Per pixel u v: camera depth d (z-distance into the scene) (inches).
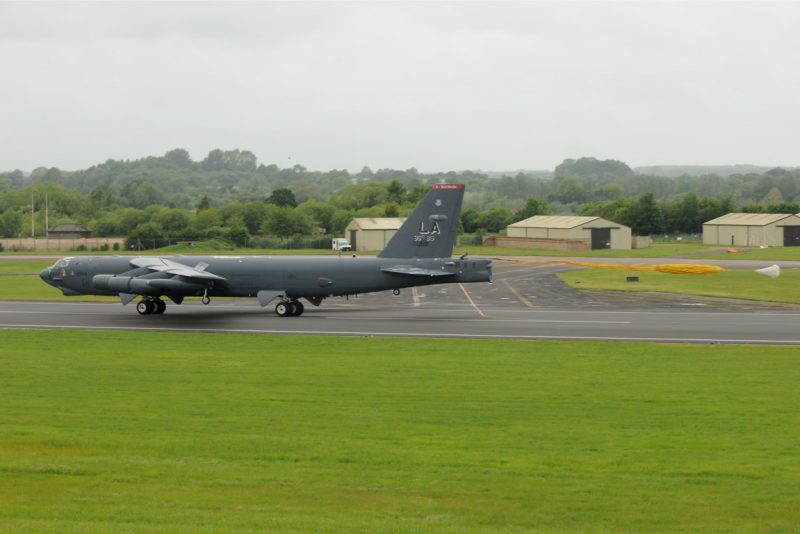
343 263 4453.7
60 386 2623.0
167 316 4468.5
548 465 1804.9
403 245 4451.3
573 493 1622.8
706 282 6628.9
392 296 5664.4
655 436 2043.6
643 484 1678.2
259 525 1435.8
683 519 1489.9
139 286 4387.3
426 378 2751.0
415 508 1540.4
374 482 1688.0
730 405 2373.3
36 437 2016.5
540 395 2497.5
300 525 1438.2
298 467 1788.9
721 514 1514.5
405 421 2190.0
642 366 2970.0
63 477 1710.1
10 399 2436.0
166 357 3164.4
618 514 1513.3
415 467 1790.1
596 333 3796.8
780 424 2159.2
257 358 3139.8
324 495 1610.5
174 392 2536.9
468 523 1465.3
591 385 2640.3
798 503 1569.9
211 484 1669.5
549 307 4950.8
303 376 2783.0
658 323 4141.2
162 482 1680.6
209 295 4564.5
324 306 5036.9
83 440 1993.1
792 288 6102.4
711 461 1831.9
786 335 3722.9
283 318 4394.7
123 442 1977.1
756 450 1921.8
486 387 2610.7
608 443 1980.8
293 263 4505.4
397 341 3550.7
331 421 2187.5
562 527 1451.8
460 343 3496.6
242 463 1814.7
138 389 2578.7
